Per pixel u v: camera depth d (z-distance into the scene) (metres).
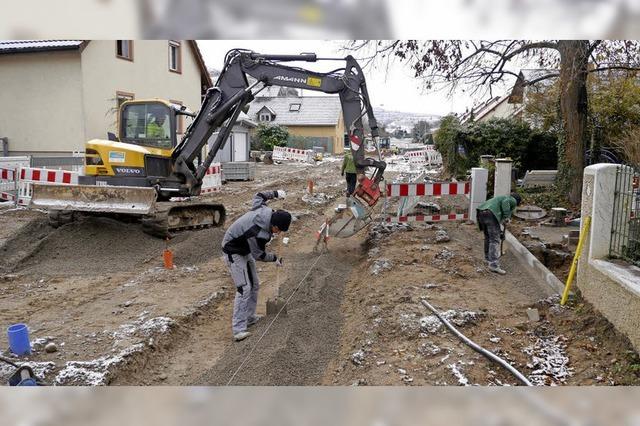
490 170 15.01
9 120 19.58
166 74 23.66
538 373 5.12
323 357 5.86
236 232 6.36
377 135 10.65
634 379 4.84
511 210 8.59
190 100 25.77
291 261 9.80
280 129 47.84
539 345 5.77
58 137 19.20
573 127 14.24
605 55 12.30
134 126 11.76
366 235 11.45
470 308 6.60
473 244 10.16
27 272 8.81
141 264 9.41
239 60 10.67
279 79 10.65
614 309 5.77
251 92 10.76
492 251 8.49
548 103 18.52
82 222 10.41
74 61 18.72
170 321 6.39
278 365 5.50
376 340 5.85
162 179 11.17
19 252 9.75
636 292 5.26
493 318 6.43
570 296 6.92
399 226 11.35
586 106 14.26
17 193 14.55
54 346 5.62
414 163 33.34
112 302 7.36
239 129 34.19
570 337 5.97
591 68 13.05
